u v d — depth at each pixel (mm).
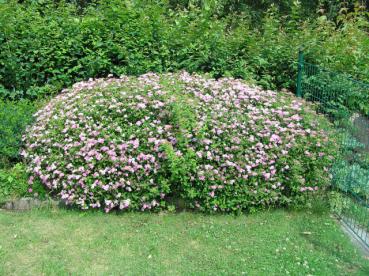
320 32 6441
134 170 3910
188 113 4047
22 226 3730
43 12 5898
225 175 4000
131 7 5863
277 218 4066
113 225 3801
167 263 3277
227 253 3434
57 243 3492
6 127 4508
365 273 3260
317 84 5152
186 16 6031
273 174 4086
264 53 5895
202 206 4066
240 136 4094
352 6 10266
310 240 3705
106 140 3977
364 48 6051
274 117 4375
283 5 10977
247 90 4609
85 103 4262
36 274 3096
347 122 4543
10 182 4172
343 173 4332
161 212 4055
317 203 4250
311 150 4289
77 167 3969
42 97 5434
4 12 5367
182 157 3865
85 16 5863
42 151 4184
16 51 5320
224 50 5715
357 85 4758
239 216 4066
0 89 5324
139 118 4125
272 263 3312
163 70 5625
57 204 4086
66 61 5504
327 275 3199
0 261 3225
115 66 5523
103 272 3141
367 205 4055
